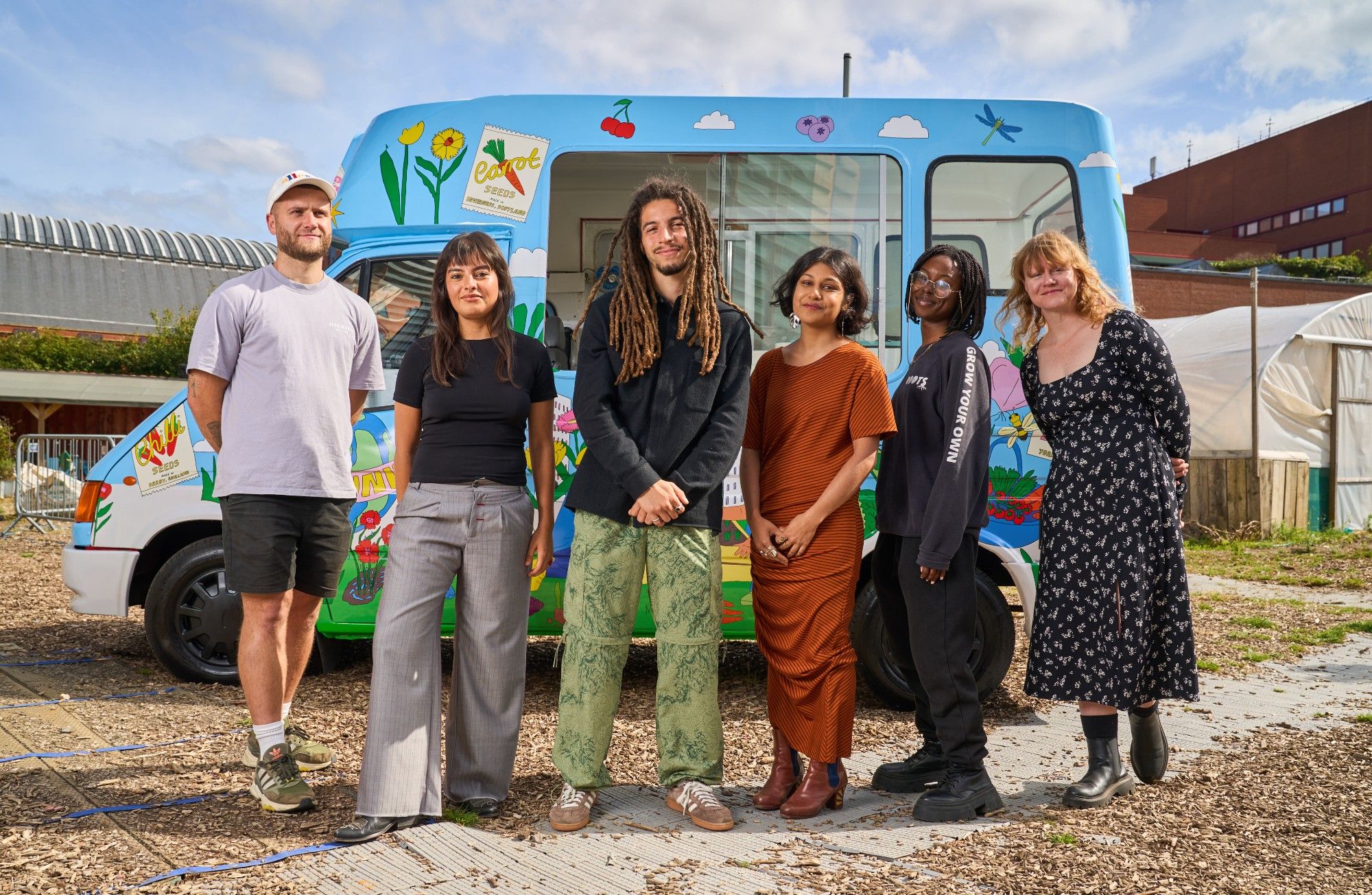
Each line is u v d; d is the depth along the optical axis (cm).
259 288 352
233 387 346
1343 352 1345
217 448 351
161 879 276
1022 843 304
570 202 541
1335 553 1084
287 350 347
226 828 318
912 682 367
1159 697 349
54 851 293
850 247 487
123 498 508
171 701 476
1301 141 4784
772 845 307
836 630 334
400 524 335
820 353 347
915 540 337
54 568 953
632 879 280
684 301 324
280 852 298
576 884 277
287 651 370
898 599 360
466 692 339
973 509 335
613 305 331
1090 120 487
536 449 352
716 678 338
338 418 360
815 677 334
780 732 343
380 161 500
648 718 475
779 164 488
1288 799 345
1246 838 308
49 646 609
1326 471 1343
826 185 487
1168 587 346
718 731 337
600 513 329
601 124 488
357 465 491
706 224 330
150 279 2994
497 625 338
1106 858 291
